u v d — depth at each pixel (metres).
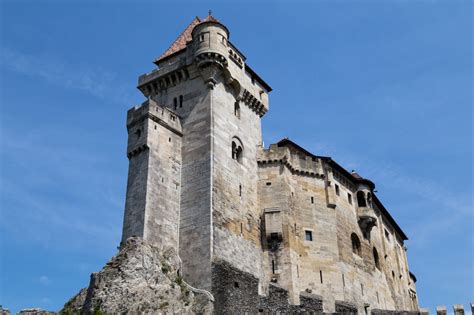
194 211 52.28
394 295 74.38
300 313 50.19
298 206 61.78
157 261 47.91
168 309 45.56
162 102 60.38
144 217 49.56
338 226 63.53
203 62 57.47
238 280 49.41
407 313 52.34
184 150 56.12
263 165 61.78
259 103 64.44
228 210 53.75
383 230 77.25
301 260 58.56
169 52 64.94
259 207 59.66
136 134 54.78
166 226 51.28
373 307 64.69
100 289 44.84
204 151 54.62
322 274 58.91
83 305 45.84
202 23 59.56
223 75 59.31
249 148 61.09
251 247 55.34
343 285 59.75
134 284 45.16
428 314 50.66
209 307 46.59
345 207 67.12
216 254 49.84
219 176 54.12
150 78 61.47
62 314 45.34
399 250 85.50
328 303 57.38
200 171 53.88
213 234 50.44
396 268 79.94
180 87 59.81
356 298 61.31
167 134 55.50
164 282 47.12
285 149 62.41
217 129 56.12
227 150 56.78
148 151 52.88
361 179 71.56
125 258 46.41
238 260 52.34
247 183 58.69
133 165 53.62
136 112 55.84
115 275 45.34
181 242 51.56
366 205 70.19
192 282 49.03
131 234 49.81
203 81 58.16
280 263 56.38
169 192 53.00
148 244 48.47
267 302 50.97
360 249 67.12
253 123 63.53
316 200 63.25
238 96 61.19
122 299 44.16
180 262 50.38
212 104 56.66
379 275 70.12
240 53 62.69
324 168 65.75
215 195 52.59
